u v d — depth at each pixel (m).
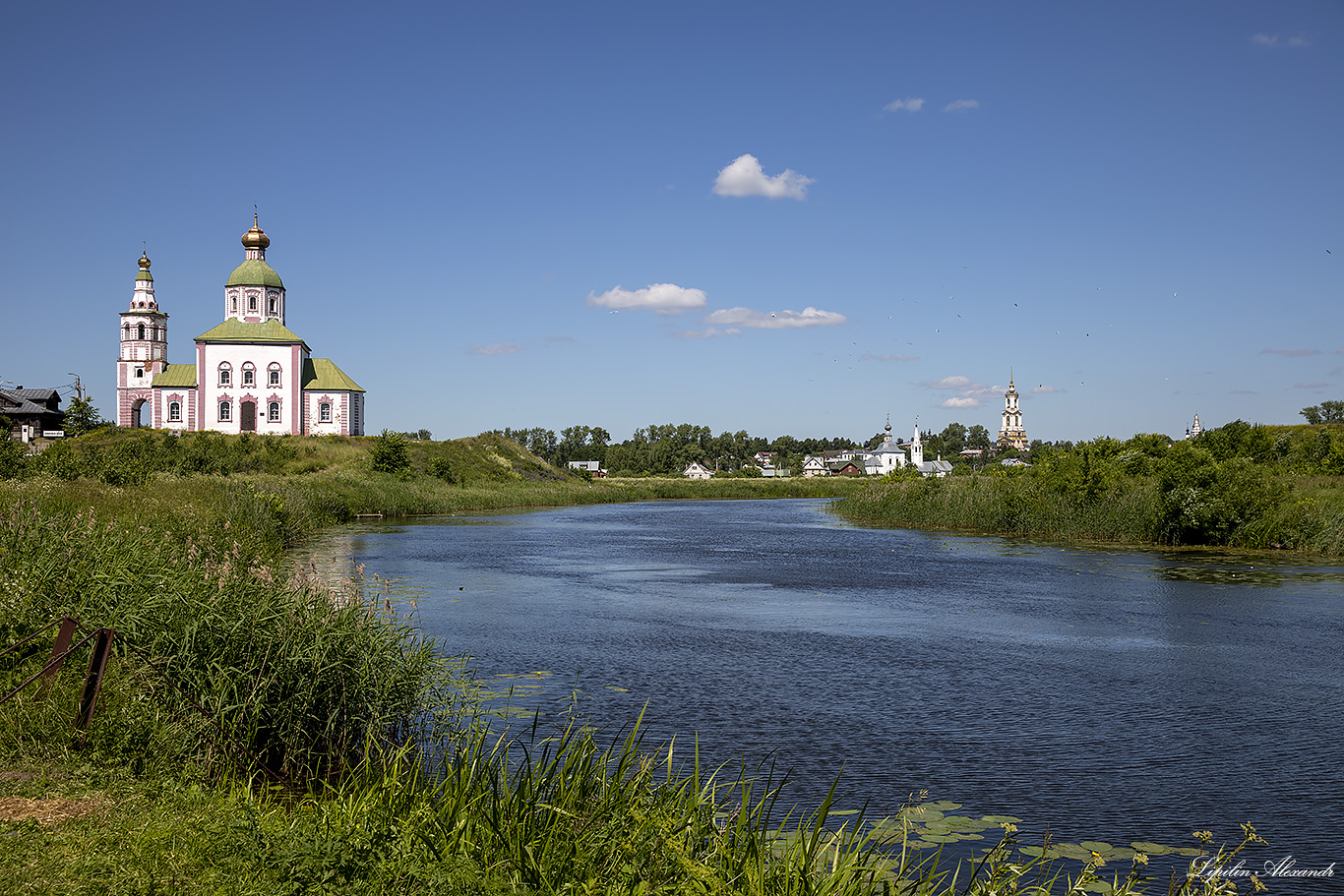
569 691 12.78
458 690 11.98
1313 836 8.07
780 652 15.53
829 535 41.09
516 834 6.57
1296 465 54.56
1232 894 6.61
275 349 90.25
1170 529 33.50
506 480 87.25
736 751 10.29
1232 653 15.46
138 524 17.56
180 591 10.19
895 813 8.49
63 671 9.21
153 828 6.16
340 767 9.05
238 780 8.18
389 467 71.56
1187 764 9.91
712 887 5.80
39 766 7.43
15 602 10.59
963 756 10.16
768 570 27.38
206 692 8.97
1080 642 16.41
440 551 33.03
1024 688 13.13
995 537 38.41
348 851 5.89
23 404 90.31
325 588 11.61
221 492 31.62
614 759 9.70
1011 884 6.58
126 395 99.75
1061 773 9.62
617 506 76.31
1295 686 13.29
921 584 24.09
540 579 25.14
